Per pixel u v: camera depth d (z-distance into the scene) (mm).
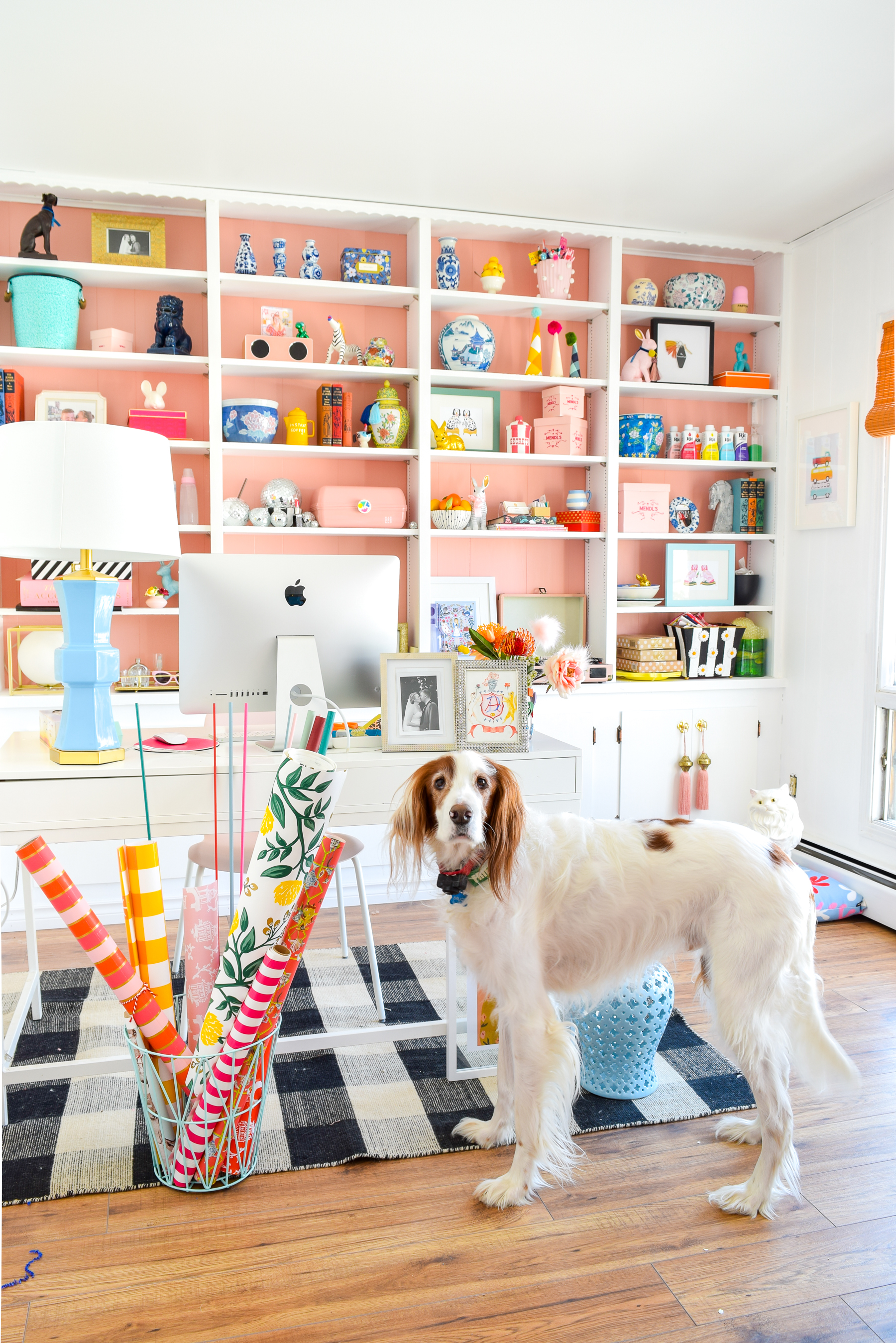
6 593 3543
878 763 3613
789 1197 1836
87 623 2016
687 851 1824
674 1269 1624
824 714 3896
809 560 3971
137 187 3357
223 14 2336
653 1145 2020
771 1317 1516
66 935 3270
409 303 3781
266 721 2514
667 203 3594
